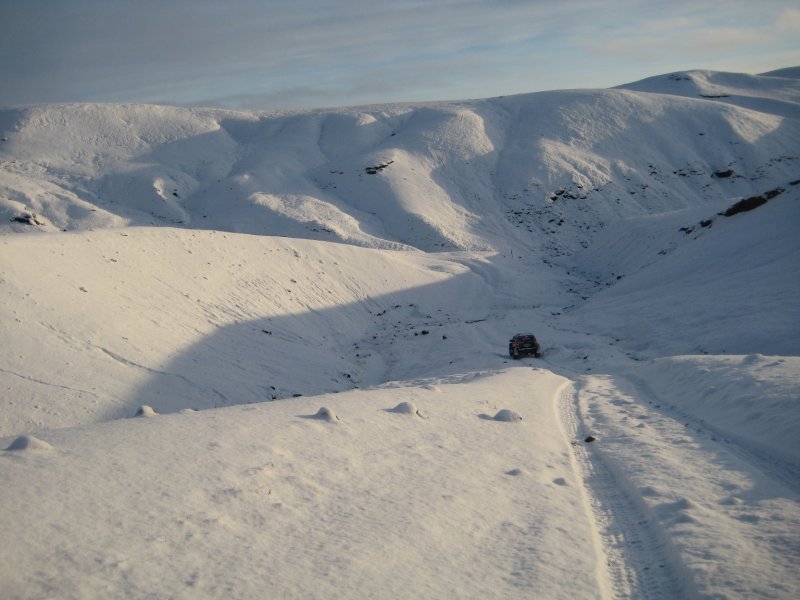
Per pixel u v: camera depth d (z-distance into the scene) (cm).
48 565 416
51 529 468
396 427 980
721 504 684
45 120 12988
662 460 890
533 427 1147
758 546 545
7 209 8050
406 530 564
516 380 1986
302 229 8544
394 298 4969
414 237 8962
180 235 3462
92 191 10381
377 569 480
